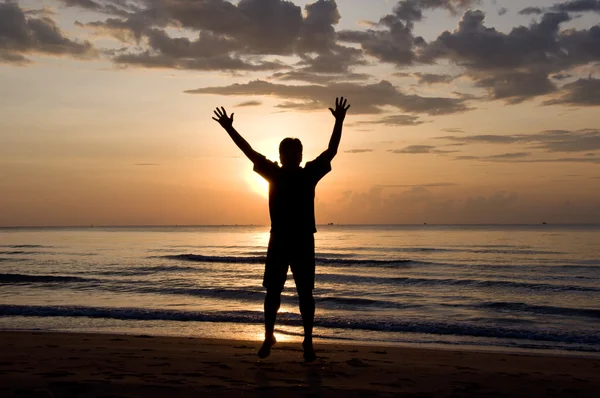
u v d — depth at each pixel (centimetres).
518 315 1445
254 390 370
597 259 3862
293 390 372
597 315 1447
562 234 10306
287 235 424
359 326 1193
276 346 746
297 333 1099
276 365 480
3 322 1205
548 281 2408
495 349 968
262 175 430
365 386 400
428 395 381
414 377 455
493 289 2098
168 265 3328
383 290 2044
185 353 598
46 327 1143
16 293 1852
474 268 3170
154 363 491
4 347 641
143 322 1219
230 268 3097
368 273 2806
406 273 2822
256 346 738
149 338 861
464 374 491
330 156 429
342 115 434
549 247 5556
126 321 1233
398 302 1677
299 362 502
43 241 8119
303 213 425
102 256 4259
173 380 399
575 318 1399
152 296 1778
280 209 426
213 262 3616
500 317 1410
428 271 2967
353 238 8769
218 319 1263
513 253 4619
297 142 435
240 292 1838
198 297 1755
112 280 2338
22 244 6906
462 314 1459
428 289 2094
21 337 836
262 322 1234
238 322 1232
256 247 6034
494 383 446
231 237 10338
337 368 473
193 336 1036
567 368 661
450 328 1169
